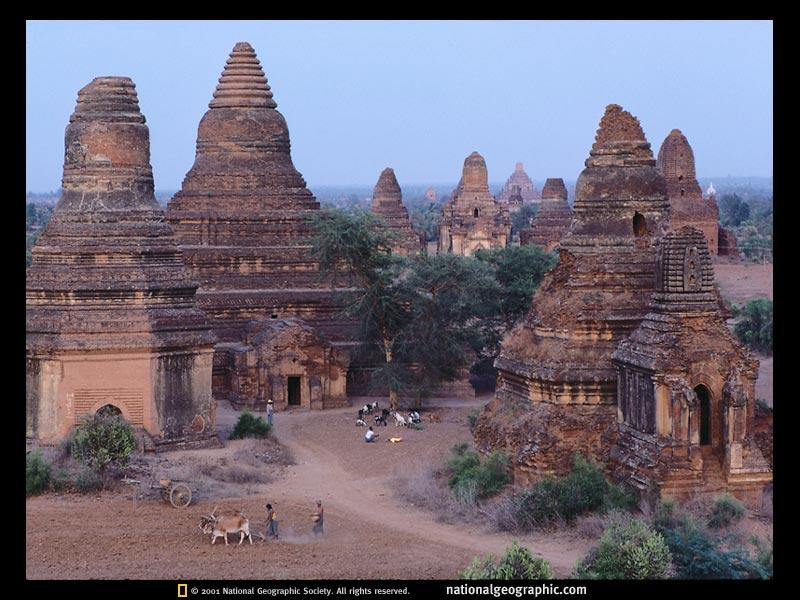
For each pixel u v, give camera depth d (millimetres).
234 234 85750
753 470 49312
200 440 64062
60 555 45031
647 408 50281
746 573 41469
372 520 51281
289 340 78000
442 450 63656
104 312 63125
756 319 98312
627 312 54531
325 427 71688
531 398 55344
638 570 40781
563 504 49375
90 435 55188
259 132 89000
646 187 56656
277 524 48625
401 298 78062
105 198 64938
